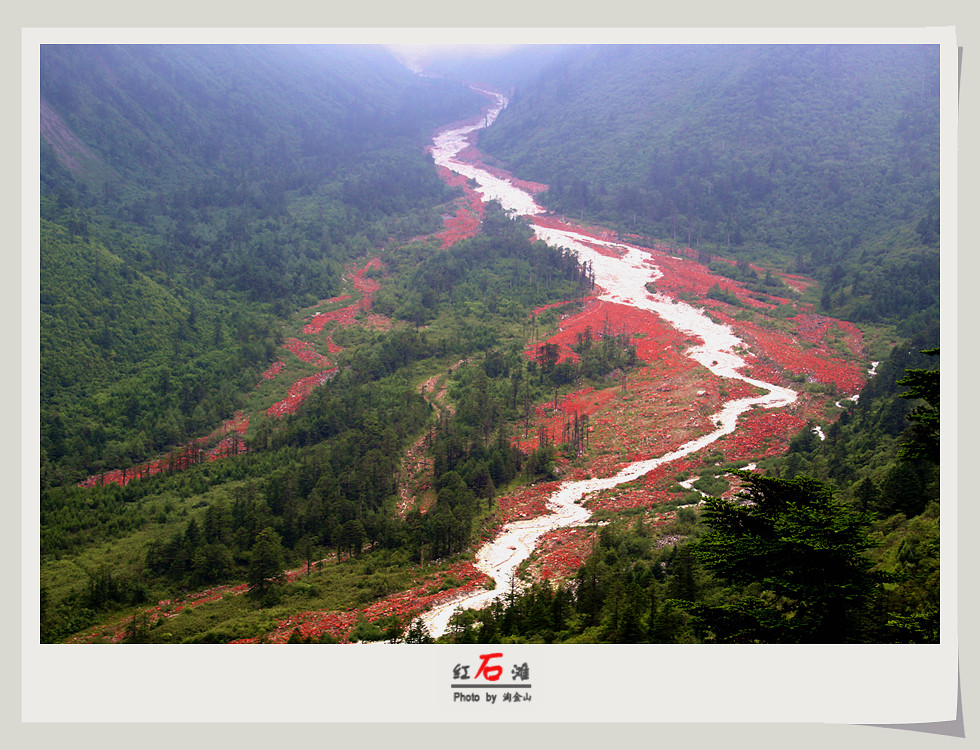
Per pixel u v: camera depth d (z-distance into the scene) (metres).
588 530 65.94
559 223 198.75
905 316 123.94
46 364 101.56
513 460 81.06
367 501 72.44
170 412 101.75
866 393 87.12
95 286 117.62
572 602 45.84
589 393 104.12
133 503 79.62
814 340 121.44
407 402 95.50
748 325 128.50
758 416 92.44
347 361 118.56
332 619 51.03
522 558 62.12
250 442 94.12
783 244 183.88
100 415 98.81
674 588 41.91
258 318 131.62
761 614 28.70
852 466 65.12
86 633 52.66
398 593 55.28
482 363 109.88
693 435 88.56
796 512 29.33
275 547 57.97
